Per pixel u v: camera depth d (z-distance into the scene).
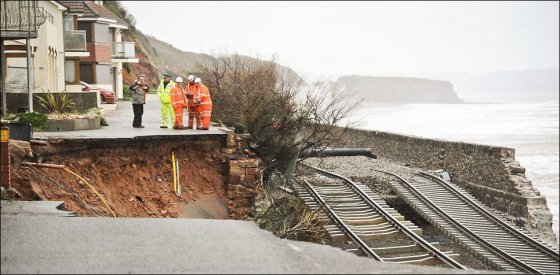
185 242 11.08
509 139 94.81
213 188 19.95
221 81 28.09
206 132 20.64
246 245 11.03
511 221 26.27
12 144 15.79
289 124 23.22
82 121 20.80
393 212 23.98
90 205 16.30
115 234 11.40
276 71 27.66
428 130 105.56
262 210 19.84
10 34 19.81
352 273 9.75
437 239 23.36
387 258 19.25
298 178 25.88
